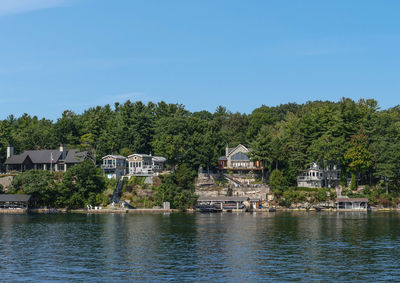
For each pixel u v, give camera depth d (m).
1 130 191.50
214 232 95.12
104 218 129.25
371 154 166.50
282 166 179.62
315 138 179.50
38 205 156.75
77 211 152.62
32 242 81.25
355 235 90.44
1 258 66.25
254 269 59.00
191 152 177.38
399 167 164.25
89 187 157.88
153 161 182.75
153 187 165.88
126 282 52.81
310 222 116.81
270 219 126.44
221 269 59.06
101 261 64.19
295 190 169.25
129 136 197.62
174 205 159.38
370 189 170.50
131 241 82.44
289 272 57.34
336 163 175.00
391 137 171.12
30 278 54.38
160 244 79.00
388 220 122.81
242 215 142.50
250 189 168.50
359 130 173.62
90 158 180.75
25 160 182.38
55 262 63.47
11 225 108.88
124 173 177.88
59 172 174.75
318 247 75.62
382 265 61.28
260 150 172.62
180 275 55.94
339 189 166.50
